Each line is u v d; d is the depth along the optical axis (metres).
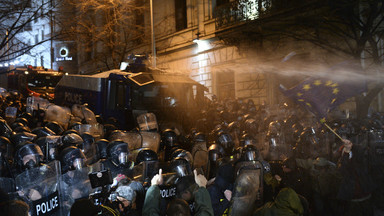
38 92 19.39
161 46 28.72
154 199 3.89
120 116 12.57
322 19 14.03
